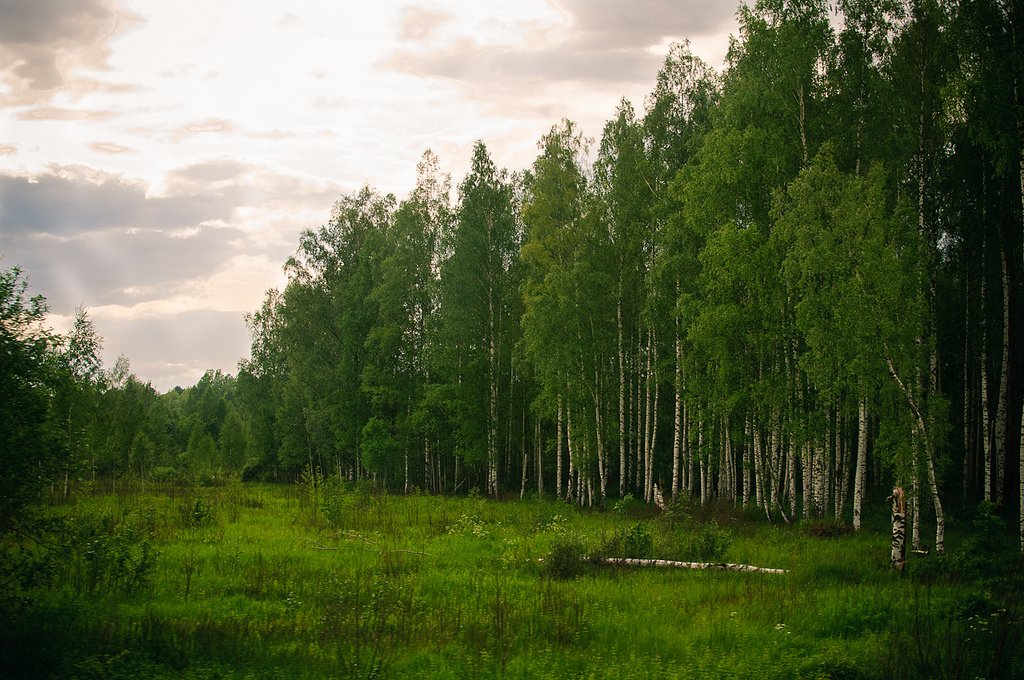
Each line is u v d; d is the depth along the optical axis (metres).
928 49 26.19
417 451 52.12
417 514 28.98
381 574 16.77
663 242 32.19
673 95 34.94
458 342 44.19
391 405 48.72
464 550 20.50
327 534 23.52
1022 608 13.00
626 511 32.44
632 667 9.92
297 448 59.97
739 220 29.62
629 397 42.06
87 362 33.34
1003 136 19.92
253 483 62.75
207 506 28.72
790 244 25.39
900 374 21.39
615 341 39.28
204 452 60.97
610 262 36.84
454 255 43.91
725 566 17.92
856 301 21.22
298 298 55.91
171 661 10.12
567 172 37.25
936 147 26.95
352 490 37.84
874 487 39.91
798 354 28.38
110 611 12.76
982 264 29.61
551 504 35.19
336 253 56.44
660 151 35.12
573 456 36.91
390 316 48.06
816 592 14.71
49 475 12.34
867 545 21.30
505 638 11.31
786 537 23.36
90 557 14.95
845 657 10.30
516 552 19.70
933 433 21.58
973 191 30.58
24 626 11.38
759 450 30.28
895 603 13.52
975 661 10.30
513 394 46.50
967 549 18.33
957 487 35.31
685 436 37.91
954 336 35.44
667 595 14.74
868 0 27.08
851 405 25.45
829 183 24.28
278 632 11.62
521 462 53.44
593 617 12.94
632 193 35.16
